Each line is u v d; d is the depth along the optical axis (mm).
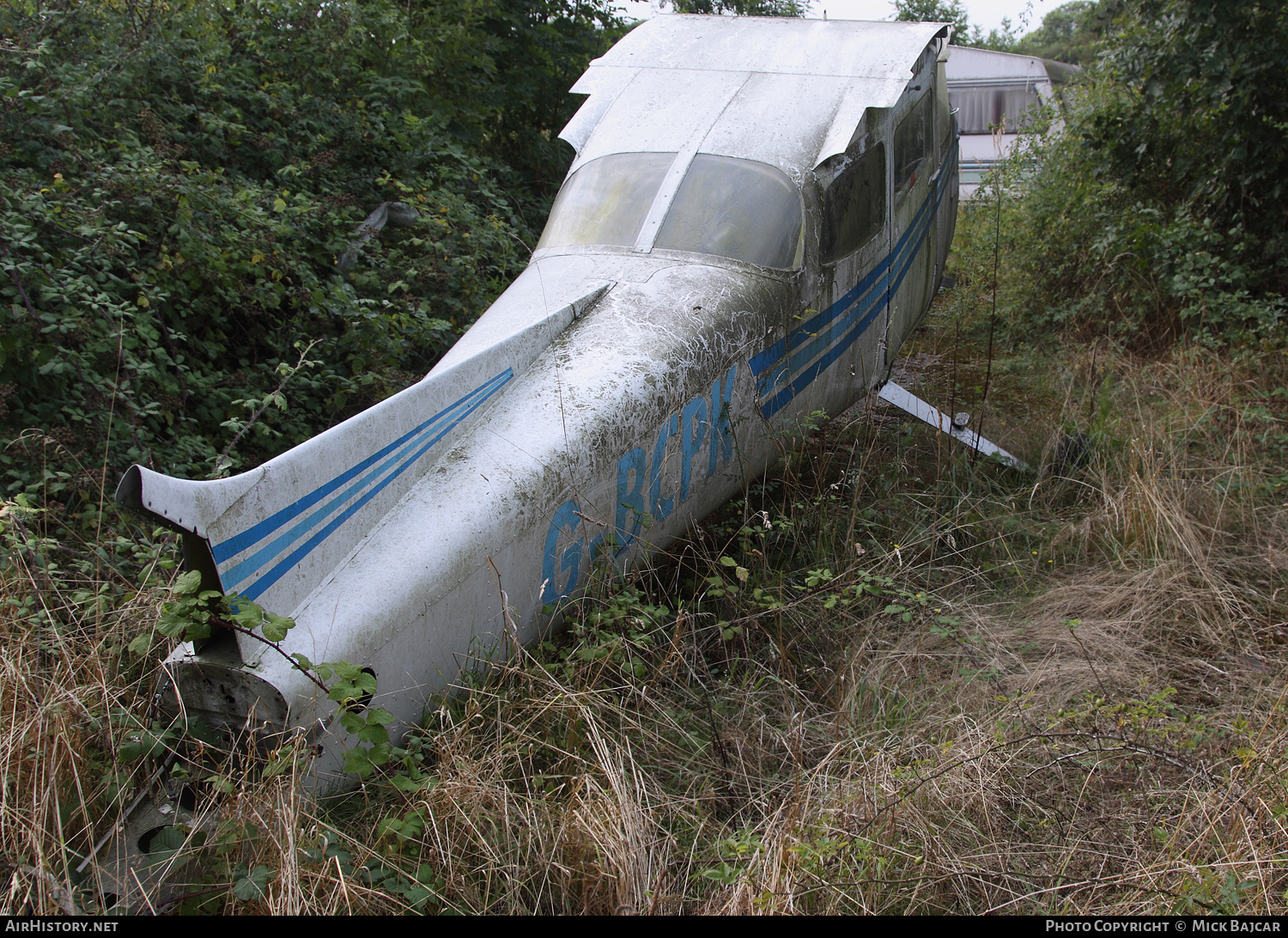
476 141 8062
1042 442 5590
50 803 2160
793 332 4230
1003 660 3398
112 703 2531
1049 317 8219
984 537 4457
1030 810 2580
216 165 5863
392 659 2494
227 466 3605
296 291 4988
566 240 4285
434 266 5734
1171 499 4480
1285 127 6898
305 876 2082
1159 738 2820
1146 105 7691
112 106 5367
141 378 3986
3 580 2844
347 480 2523
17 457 3553
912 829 2424
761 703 3076
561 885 2205
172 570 3205
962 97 17297
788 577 3898
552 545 3000
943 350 8016
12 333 3645
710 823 2568
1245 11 6969
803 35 5086
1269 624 3766
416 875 2188
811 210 4328
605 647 2918
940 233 6688
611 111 4738
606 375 3311
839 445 5293
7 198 4039
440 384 2895
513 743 2607
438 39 7980
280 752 2184
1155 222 7715
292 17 6883
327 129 6516
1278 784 2551
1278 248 7102
